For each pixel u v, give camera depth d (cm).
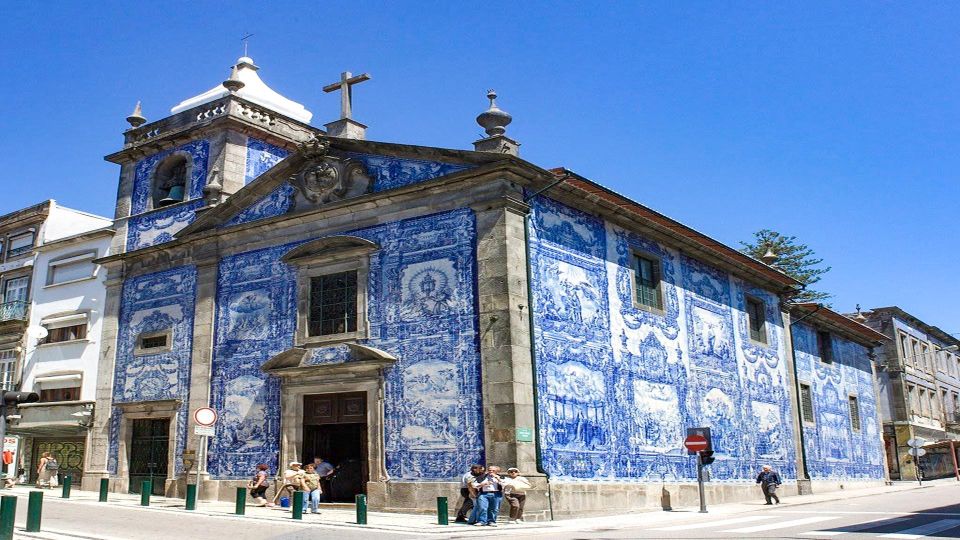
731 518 1712
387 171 2011
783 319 2972
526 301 1786
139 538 1309
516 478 1625
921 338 5200
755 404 2631
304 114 2827
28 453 2808
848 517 1642
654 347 2186
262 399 2055
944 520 1491
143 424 2327
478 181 1855
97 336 2756
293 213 2108
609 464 1914
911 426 4556
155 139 2581
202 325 2222
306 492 1792
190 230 2317
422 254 1895
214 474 2086
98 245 2858
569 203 2009
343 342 1945
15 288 3114
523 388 1716
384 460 1823
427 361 1825
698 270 2494
